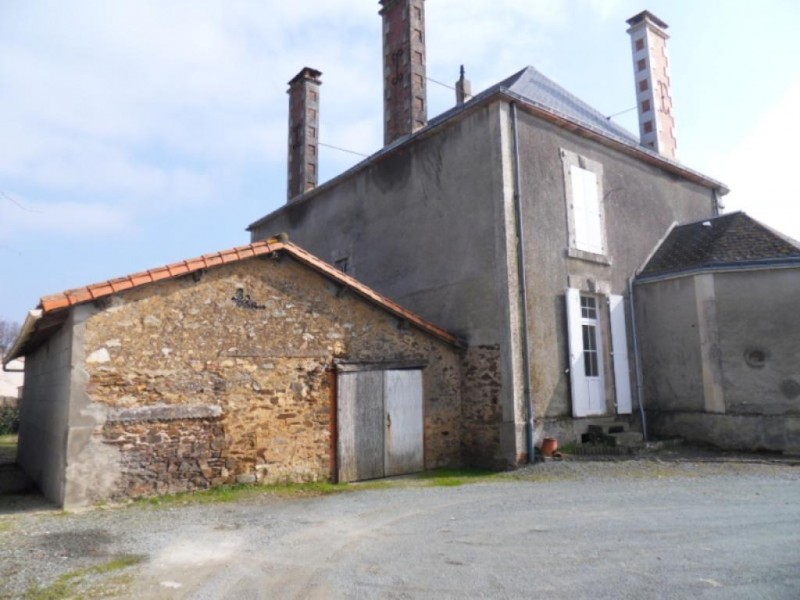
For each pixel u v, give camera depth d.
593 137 11.76
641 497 6.91
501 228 10.01
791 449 9.55
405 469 9.70
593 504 6.64
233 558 4.94
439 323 11.04
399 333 9.98
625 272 11.95
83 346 7.21
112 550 5.20
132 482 7.35
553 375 10.24
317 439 8.91
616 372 11.19
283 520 6.33
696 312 10.92
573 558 4.70
